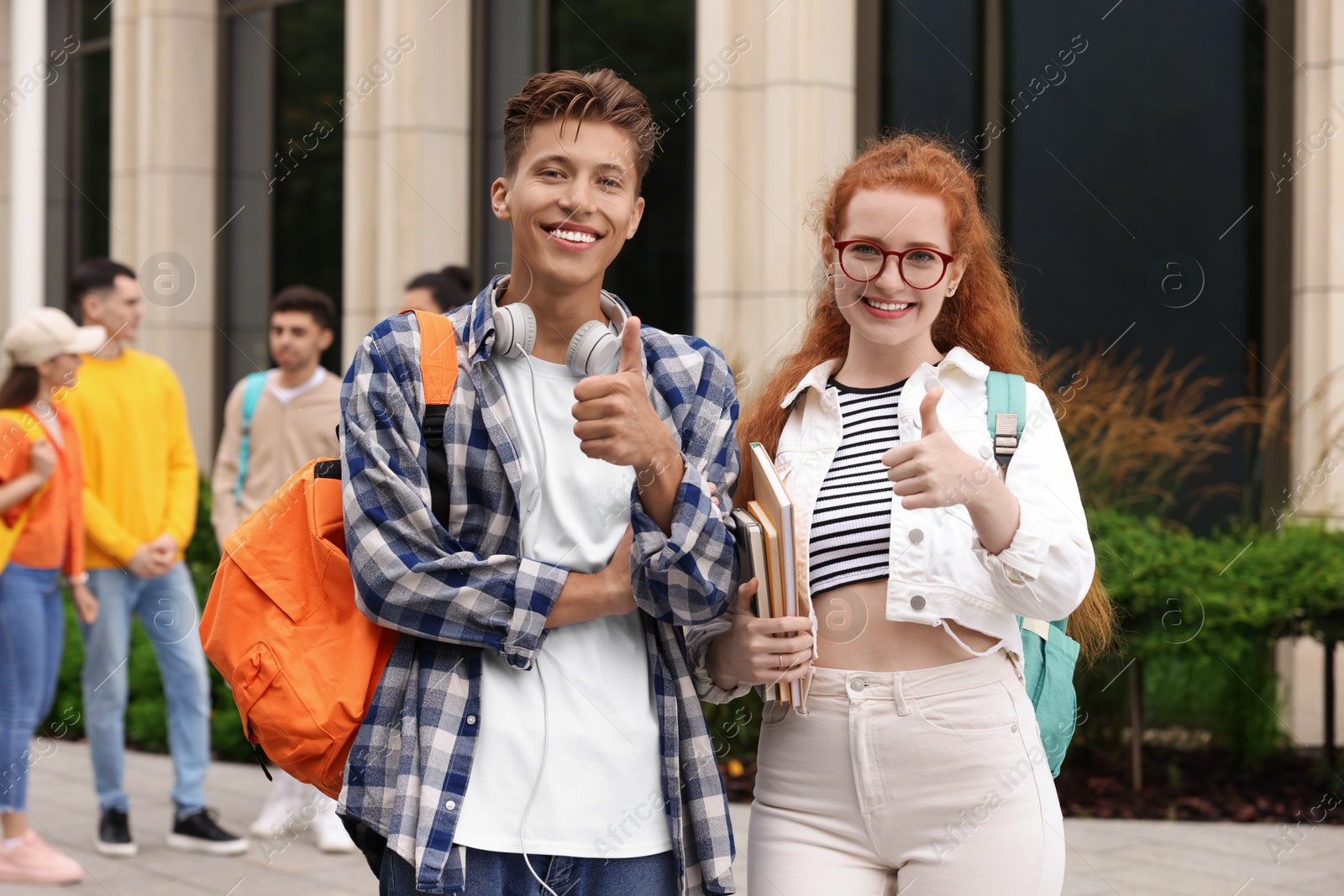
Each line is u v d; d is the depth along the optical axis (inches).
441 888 71.6
